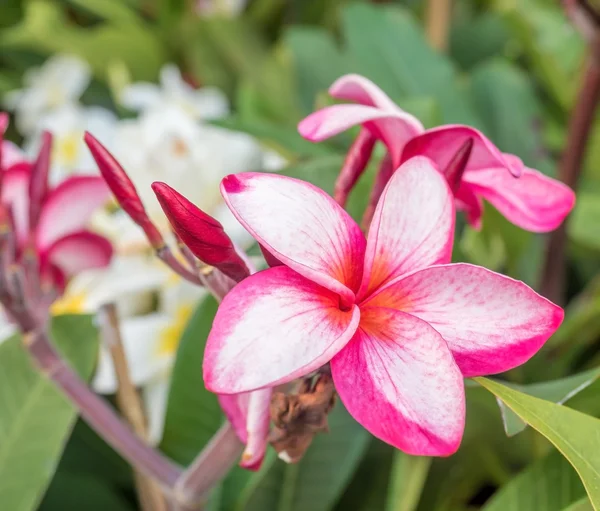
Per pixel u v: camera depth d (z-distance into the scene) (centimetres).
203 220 35
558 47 86
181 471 44
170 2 101
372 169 51
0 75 104
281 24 107
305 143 61
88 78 102
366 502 58
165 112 68
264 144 67
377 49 79
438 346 34
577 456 35
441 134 38
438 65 78
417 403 34
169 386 50
